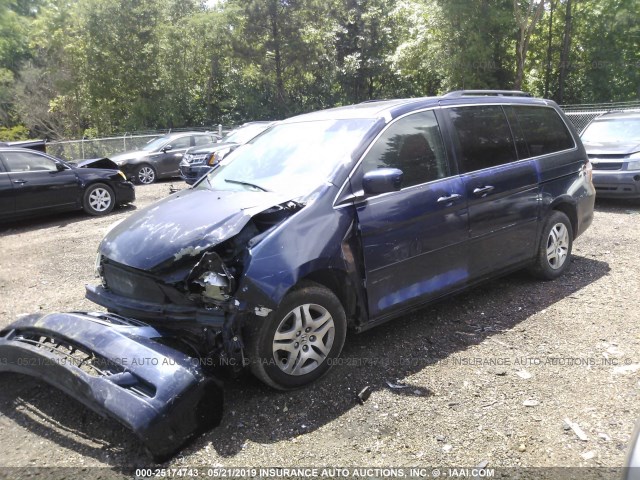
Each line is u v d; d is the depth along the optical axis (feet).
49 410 10.78
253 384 11.50
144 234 11.19
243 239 10.50
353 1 105.81
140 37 88.12
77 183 34.27
